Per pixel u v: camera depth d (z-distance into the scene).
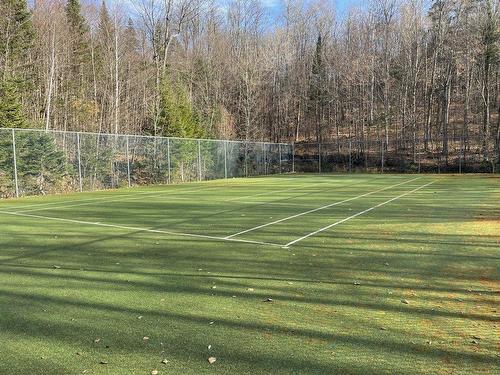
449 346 3.76
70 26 39.06
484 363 3.43
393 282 5.71
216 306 4.82
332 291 5.34
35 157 18.75
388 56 44.50
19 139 18.06
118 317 4.50
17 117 23.39
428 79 44.88
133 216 12.20
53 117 34.81
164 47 39.16
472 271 6.22
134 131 38.53
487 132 37.22
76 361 3.50
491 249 7.65
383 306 4.80
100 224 10.73
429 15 44.09
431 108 43.59
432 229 9.76
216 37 48.78
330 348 3.72
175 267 6.52
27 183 18.42
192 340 3.91
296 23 54.47
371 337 3.95
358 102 46.28
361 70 45.47
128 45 41.88
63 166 20.09
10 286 5.58
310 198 17.30
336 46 51.66
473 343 3.81
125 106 37.78
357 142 42.88
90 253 7.48
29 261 6.91
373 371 3.31
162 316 4.52
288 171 41.59
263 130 48.72
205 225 10.55
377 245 8.06
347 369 3.34
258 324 4.28
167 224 10.73
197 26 47.59
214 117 42.25
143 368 3.37
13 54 31.62
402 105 44.25
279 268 6.44
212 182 27.73
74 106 37.25
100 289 5.46
